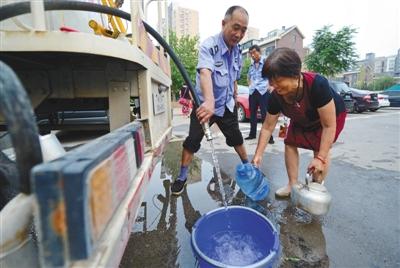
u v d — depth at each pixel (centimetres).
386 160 328
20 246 67
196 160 334
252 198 195
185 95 920
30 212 65
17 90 58
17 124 57
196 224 132
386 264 136
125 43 115
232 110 225
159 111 204
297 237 160
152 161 143
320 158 161
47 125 227
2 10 88
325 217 183
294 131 197
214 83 205
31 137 60
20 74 133
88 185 52
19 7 92
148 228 174
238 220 148
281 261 138
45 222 48
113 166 71
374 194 223
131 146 97
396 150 382
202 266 110
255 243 143
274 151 378
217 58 202
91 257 57
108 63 140
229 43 204
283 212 191
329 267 134
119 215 74
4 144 108
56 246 49
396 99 1251
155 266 137
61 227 49
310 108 166
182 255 146
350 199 212
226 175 277
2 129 158
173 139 474
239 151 241
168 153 369
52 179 48
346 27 1450
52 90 137
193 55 1798
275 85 151
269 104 186
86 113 273
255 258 133
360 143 434
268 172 284
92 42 101
